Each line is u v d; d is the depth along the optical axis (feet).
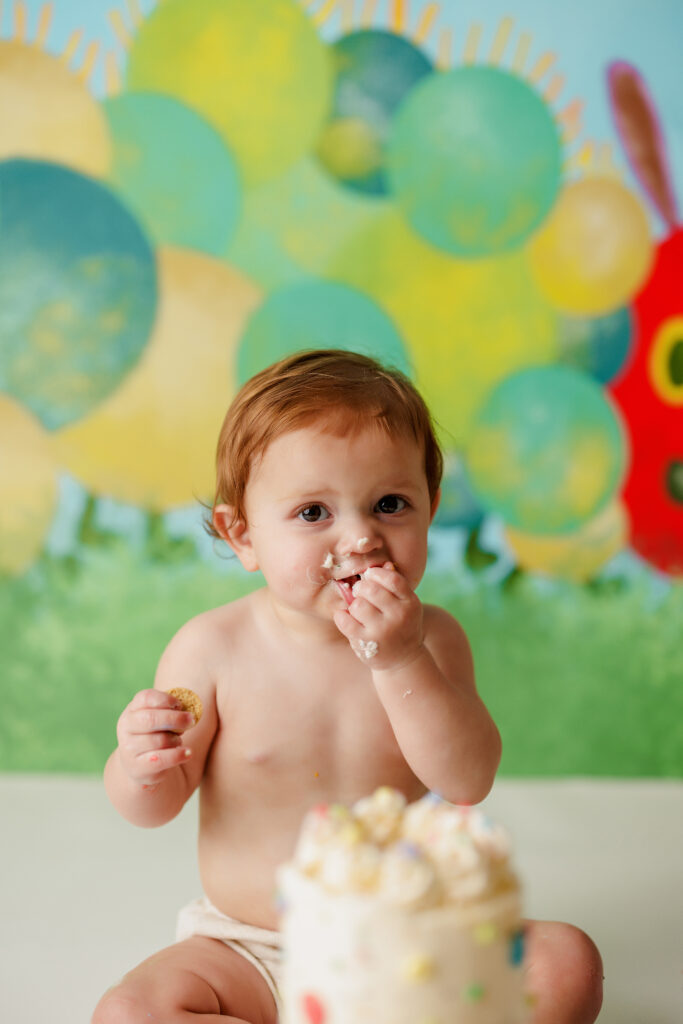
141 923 4.20
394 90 6.97
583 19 7.07
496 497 7.02
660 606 7.09
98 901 4.46
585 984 2.94
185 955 3.07
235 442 3.42
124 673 6.88
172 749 2.82
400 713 3.01
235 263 6.92
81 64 6.86
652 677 7.08
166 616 6.88
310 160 6.94
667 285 7.12
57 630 6.86
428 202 7.00
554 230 7.06
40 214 6.83
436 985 1.86
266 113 6.91
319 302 6.97
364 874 1.92
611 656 7.06
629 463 7.09
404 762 3.35
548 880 4.75
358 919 1.87
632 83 7.09
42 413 6.83
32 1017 3.37
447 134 6.99
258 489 3.26
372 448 3.16
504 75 7.04
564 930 3.08
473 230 7.02
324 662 3.34
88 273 6.84
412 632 2.97
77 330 6.84
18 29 6.82
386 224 6.98
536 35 7.04
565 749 7.03
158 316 6.87
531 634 7.03
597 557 7.06
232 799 3.35
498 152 7.02
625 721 7.06
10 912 4.32
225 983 2.99
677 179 7.12
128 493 6.87
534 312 7.04
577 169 7.06
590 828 5.62
